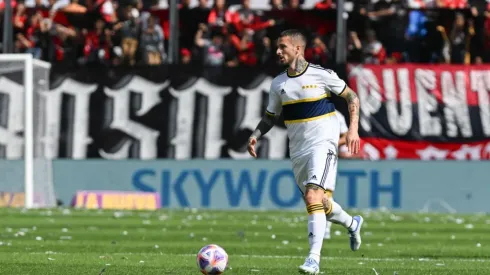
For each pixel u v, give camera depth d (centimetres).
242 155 7100
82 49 7656
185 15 7619
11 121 7131
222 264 2462
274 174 7038
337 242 4109
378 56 7450
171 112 7169
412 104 7012
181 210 6831
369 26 7525
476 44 7500
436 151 6988
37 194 7100
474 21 7500
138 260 3067
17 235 4247
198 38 7550
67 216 5875
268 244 3934
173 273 2628
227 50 7550
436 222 5662
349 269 2831
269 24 7588
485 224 5519
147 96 7206
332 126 2708
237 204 7075
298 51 2706
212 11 7600
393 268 2878
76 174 7194
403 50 7525
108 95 7225
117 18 7625
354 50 7475
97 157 7212
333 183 2700
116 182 7194
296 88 2689
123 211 6581
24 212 6250
